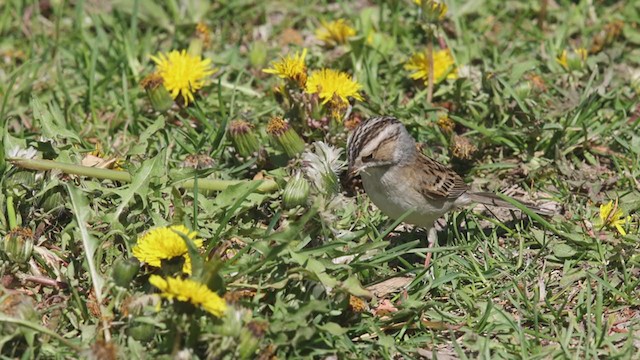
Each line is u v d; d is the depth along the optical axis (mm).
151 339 9148
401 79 14336
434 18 13422
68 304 9805
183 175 11242
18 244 9953
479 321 9883
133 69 14820
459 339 9891
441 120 12906
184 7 16406
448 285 10617
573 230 11336
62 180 11109
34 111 12219
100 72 14898
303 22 16281
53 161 11062
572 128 13055
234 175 12406
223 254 10273
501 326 9906
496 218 12047
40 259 10266
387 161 10969
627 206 11789
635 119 13625
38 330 8953
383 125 11070
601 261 10922
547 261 11117
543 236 11258
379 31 15633
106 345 8664
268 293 9711
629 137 13164
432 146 13164
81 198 10078
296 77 12539
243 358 8789
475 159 12875
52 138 12094
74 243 10320
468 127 13344
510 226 11789
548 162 12688
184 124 13242
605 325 9625
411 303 9914
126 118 13758
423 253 11141
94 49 14359
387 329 9938
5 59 15461
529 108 13164
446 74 13992
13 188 10906
